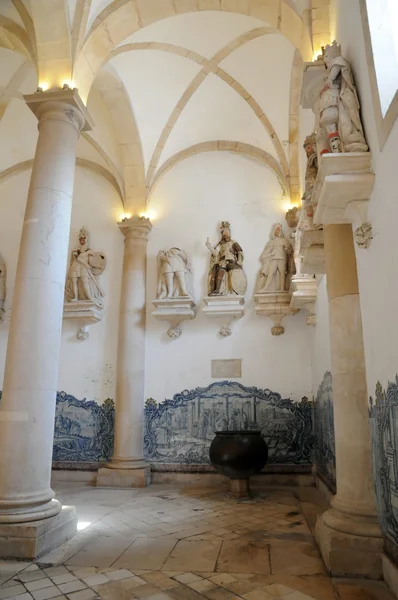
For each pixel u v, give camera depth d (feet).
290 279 31.45
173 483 30.01
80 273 33.45
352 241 16.29
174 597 12.04
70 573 13.75
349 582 12.83
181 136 33.88
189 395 31.48
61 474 31.50
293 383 30.68
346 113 14.02
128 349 31.76
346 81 14.35
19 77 29.48
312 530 18.26
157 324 32.78
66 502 24.04
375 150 12.62
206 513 21.42
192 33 27.35
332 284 16.37
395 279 11.25
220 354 31.73
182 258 32.91
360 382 15.14
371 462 14.40
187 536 17.58
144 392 31.94
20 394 16.42
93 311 32.50
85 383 32.71
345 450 14.93
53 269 17.94
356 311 15.69
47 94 19.58
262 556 15.20
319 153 14.83
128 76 29.94
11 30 22.79
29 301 17.30
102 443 31.68
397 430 11.37
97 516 20.84
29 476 15.94
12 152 35.60
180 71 30.07
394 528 11.99
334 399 15.83
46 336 17.25
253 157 34.27
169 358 32.19
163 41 27.63
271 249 32.12
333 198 13.74
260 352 31.40
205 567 14.23
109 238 34.73
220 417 30.89
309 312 29.53
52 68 20.76
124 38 23.62
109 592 12.36
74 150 20.04
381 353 12.71
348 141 13.64
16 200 36.35
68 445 32.04
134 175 34.01
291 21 20.35
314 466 29.27
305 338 31.17
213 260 32.60
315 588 12.52
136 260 33.22
